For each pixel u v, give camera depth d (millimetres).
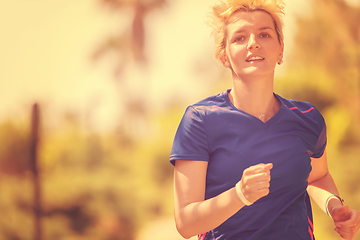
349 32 8812
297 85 8609
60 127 14656
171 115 14234
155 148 13328
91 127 15352
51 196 9375
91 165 13148
